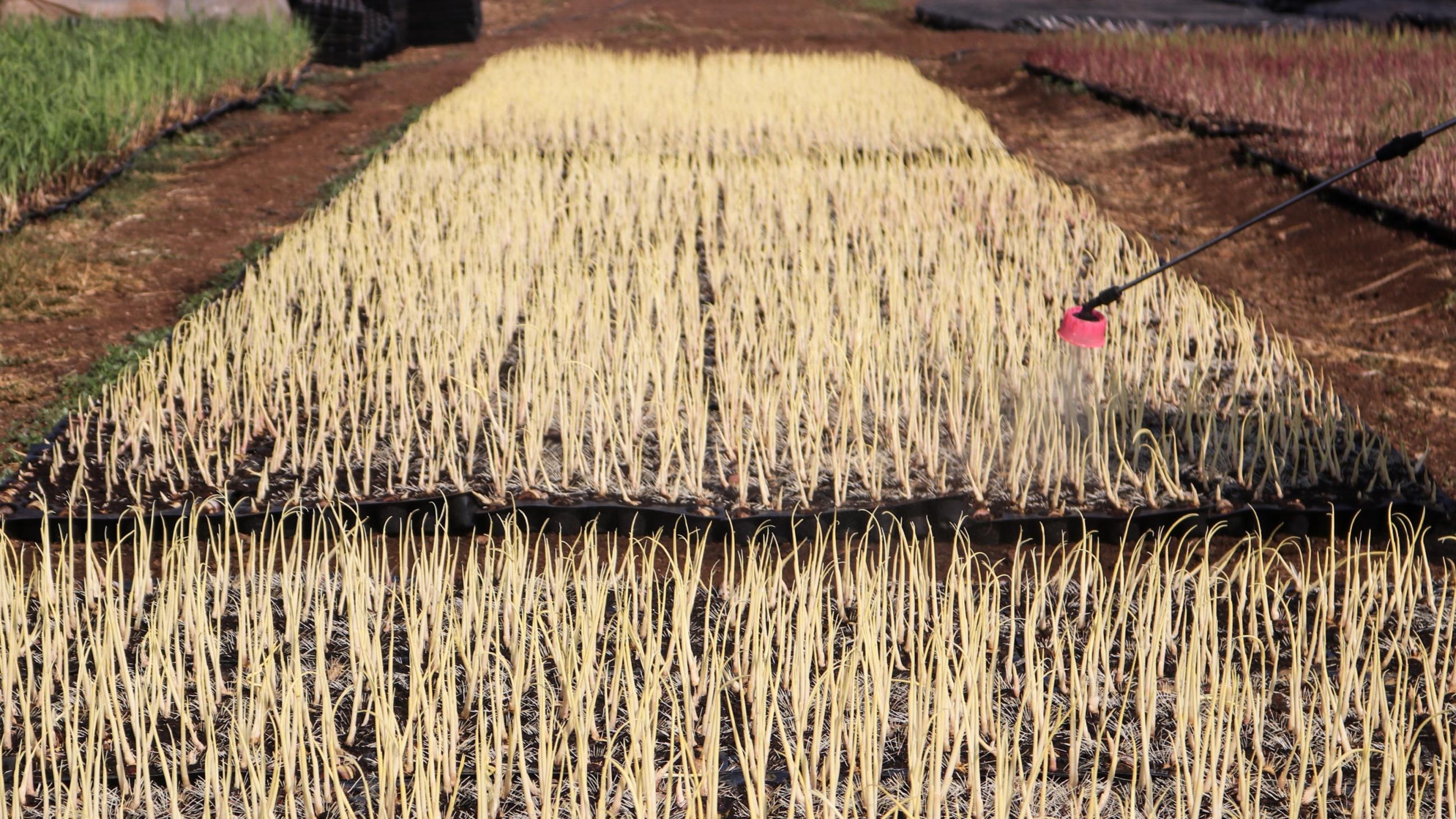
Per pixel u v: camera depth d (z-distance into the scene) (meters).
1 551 4.88
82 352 7.50
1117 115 14.94
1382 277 9.15
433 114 13.45
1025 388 6.28
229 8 18.03
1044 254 8.94
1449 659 4.59
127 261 9.38
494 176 10.87
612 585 4.79
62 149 10.85
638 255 8.48
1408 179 10.43
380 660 4.15
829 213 10.20
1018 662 4.61
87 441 6.11
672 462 6.04
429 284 8.10
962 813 3.85
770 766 4.07
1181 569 5.03
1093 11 24.73
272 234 10.22
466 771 4.04
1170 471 6.01
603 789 3.74
